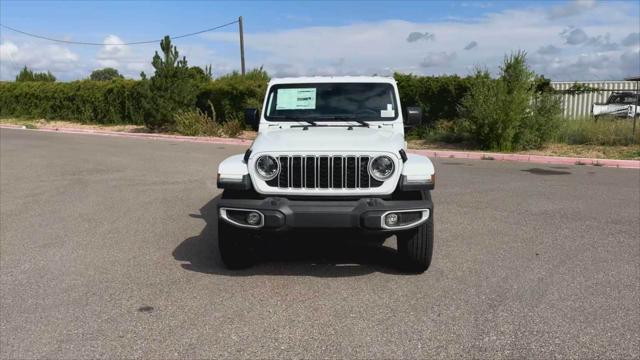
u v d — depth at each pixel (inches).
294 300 180.4
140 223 291.9
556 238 253.3
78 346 149.2
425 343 148.6
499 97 609.3
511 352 142.9
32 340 152.9
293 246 244.2
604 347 144.8
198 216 308.2
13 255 234.2
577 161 530.9
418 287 191.3
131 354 144.1
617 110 743.7
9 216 310.0
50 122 1270.9
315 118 239.1
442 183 409.1
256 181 192.2
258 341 150.8
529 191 374.3
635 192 370.3
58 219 301.9
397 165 190.2
